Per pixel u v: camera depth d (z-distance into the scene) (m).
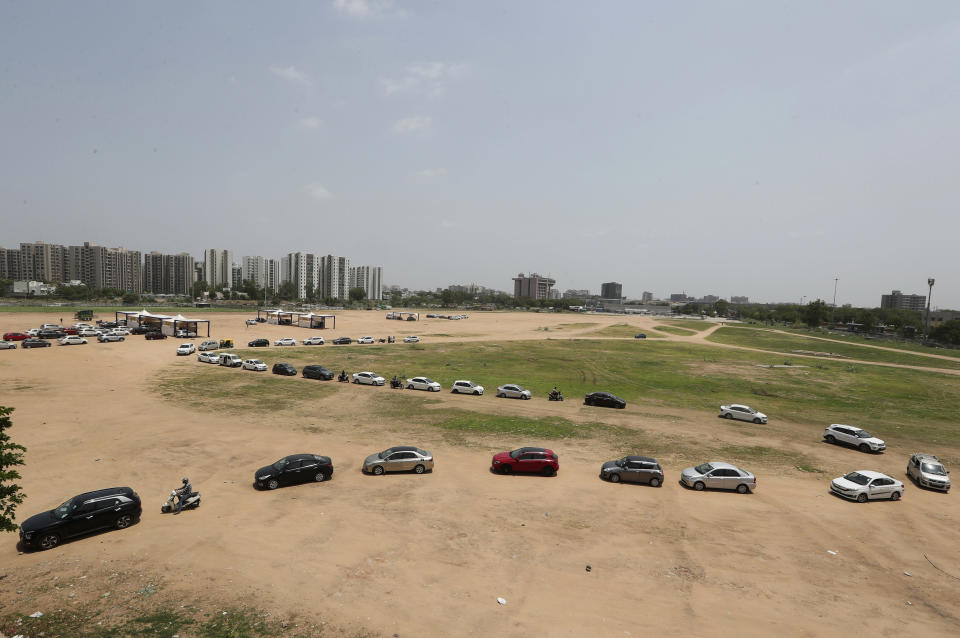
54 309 152.38
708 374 74.12
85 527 20.12
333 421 40.69
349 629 14.62
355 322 157.50
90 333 88.94
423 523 22.55
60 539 19.52
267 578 17.38
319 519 22.59
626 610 16.38
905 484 30.59
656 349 107.00
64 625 14.18
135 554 18.86
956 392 64.50
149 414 40.38
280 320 137.75
